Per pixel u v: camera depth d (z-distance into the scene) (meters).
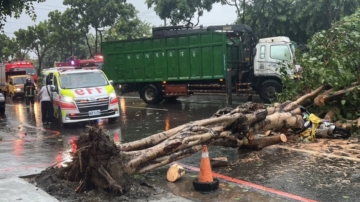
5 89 30.45
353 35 10.63
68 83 13.88
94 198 5.61
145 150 6.52
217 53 18.03
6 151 9.36
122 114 16.73
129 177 6.02
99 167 5.75
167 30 21.44
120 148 6.52
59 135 11.85
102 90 13.77
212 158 7.56
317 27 23.75
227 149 8.85
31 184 6.12
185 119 14.37
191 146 6.97
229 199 5.56
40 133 12.37
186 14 29.36
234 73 18.22
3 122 15.87
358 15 11.34
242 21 26.67
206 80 18.95
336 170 6.82
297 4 24.20
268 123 8.61
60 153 9.07
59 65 33.56
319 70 10.09
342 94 9.94
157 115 15.87
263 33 26.20
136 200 5.52
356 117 10.06
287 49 17.28
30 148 9.74
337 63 10.02
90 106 13.31
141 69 20.48
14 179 6.38
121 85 21.48
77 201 5.55
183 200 5.48
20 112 19.62
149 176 6.87
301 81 11.16
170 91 19.80
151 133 11.66
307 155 7.95
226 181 6.45
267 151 8.46
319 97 10.13
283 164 7.35
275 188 6.00
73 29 42.69
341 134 9.54
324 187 5.96
